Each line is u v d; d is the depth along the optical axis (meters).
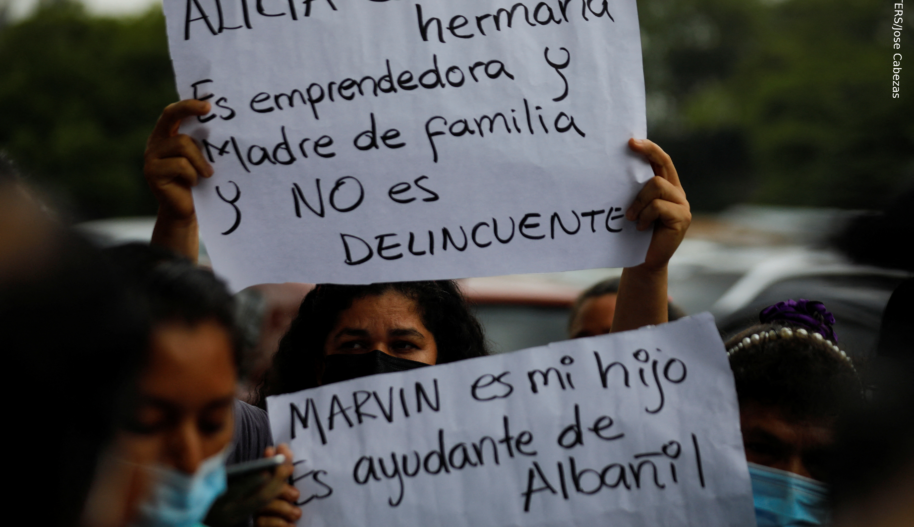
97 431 0.90
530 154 1.69
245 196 1.64
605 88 1.70
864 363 1.81
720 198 34.59
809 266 5.82
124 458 1.08
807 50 33.72
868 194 20.41
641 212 1.69
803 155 27.86
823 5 33.97
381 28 1.67
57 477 0.86
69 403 0.87
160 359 1.07
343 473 1.58
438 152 1.67
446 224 1.67
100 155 22.84
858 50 30.36
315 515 1.57
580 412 1.62
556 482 1.59
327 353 2.06
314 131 1.65
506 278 6.20
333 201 1.66
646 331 1.64
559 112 1.70
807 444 1.68
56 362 0.86
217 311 1.14
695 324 1.64
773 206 28.50
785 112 29.34
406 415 1.60
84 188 22.41
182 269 1.16
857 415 1.10
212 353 1.12
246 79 1.64
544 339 5.02
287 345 2.18
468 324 2.19
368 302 2.01
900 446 1.05
